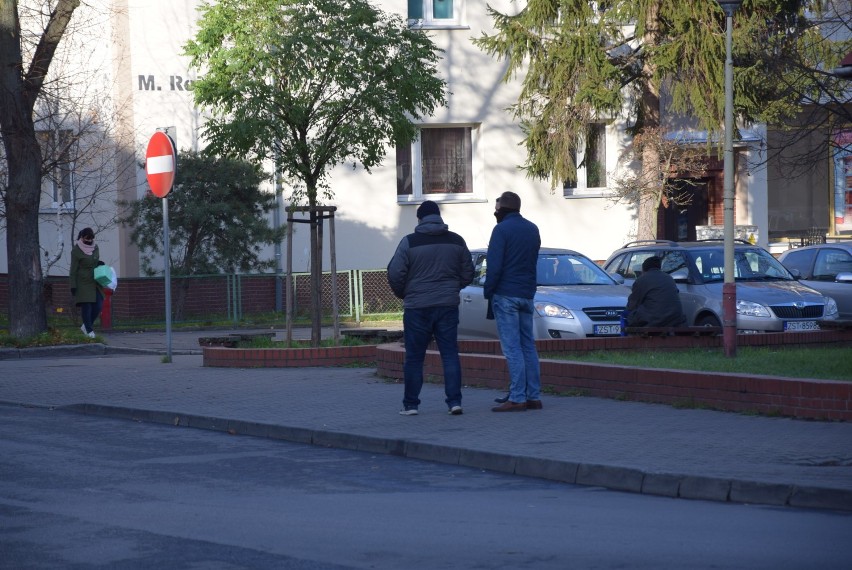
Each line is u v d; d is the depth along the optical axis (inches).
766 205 1811.0
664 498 449.4
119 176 1530.5
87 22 1526.8
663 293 877.8
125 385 798.5
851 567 337.1
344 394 727.1
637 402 655.8
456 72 1708.9
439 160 1731.1
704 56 1445.6
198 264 1433.3
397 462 537.0
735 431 551.5
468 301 1008.2
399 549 365.1
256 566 343.6
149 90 1571.1
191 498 452.1
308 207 919.7
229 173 1397.6
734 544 367.6
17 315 1149.7
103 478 495.5
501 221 649.6
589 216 1765.5
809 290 1002.7
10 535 386.0
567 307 916.6
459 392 634.2
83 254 1232.2
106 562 349.7
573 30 1499.8
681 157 1651.1
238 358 898.7
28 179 1149.1
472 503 441.7
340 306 1565.0
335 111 885.8
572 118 1552.7
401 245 634.8
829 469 458.3
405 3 1686.8
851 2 1328.7
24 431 634.8
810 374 675.4
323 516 417.7
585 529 393.7
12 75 1130.7
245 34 865.5
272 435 611.2
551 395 697.0
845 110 1084.5
